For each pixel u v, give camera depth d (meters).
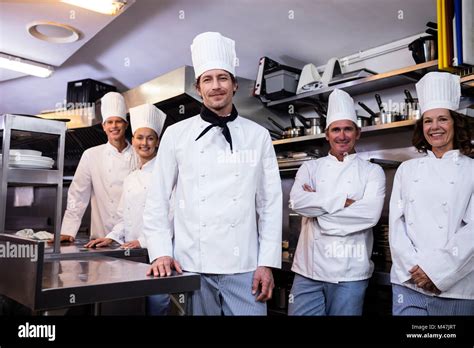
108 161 2.85
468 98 2.50
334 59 3.16
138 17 2.93
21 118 1.90
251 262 1.66
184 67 3.31
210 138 1.67
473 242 1.77
